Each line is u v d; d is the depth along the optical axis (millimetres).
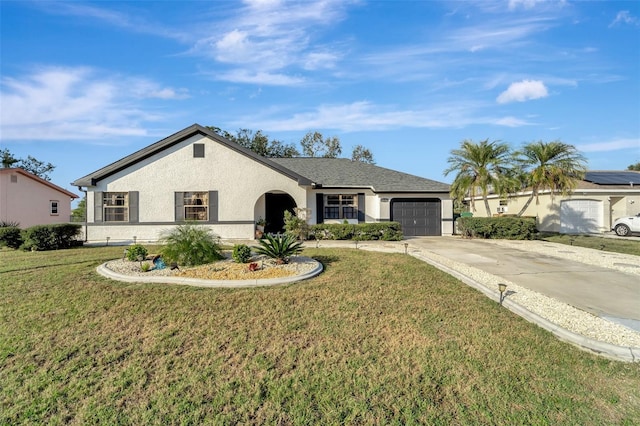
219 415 3035
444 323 5176
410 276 7891
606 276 8227
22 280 7238
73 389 3412
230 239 15430
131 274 7527
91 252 11508
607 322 5152
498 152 17141
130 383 3521
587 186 20797
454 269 8695
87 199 15156
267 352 4191
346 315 5410
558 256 11180
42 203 25172
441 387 3508
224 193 15586
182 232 9117
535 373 3795
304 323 5074
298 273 7715
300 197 15984
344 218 17906
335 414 3066
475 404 3240
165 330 4766
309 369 3809
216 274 7562
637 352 4141
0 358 3984
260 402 3225
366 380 3598
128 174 15312
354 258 10070
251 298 6094
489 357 4133
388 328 4957
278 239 8984
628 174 24328
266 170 15766
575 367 3939
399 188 17859
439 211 18438
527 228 16344
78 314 5297
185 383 3518
